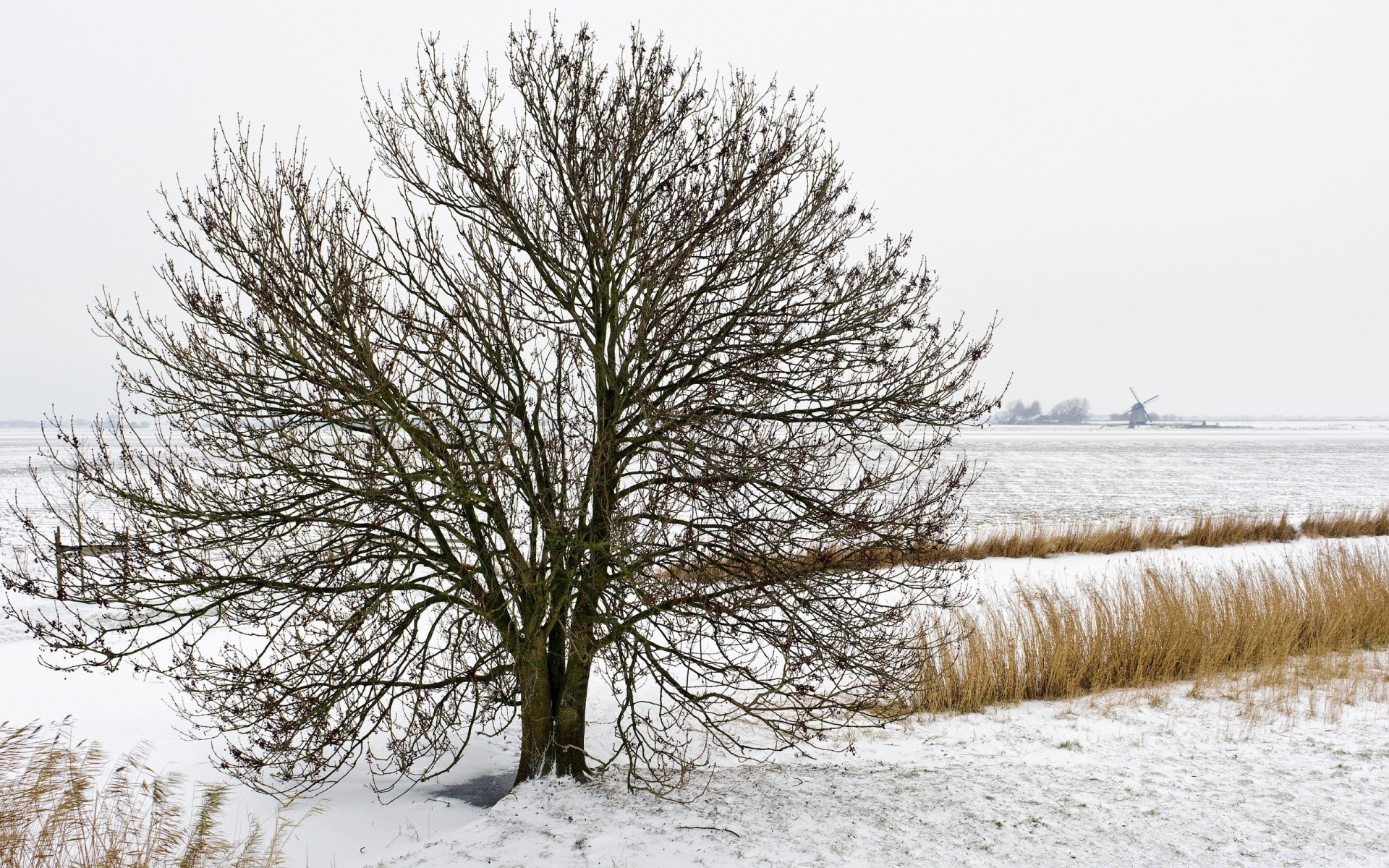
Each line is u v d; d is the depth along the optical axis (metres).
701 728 10.47
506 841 6.26
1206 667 11.78
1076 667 11.57
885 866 5.69
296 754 7.27
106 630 6.55
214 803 6.21
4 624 14.04
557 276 7.64
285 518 6.66
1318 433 186.12
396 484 6.62
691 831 6.39
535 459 7.34
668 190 7.45
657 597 7.24
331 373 6.64
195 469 6.60
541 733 7.79
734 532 6.99
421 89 7.49
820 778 7.94
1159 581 13.31
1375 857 5.60
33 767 6.02
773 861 5.78
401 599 8.14
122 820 6.08
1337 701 9.96
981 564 19.16
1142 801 6.89
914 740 9.59
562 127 7.36
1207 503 34.81
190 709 9.83
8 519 26.14
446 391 7.05
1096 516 29.58
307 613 7.20
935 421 7.34
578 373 7.59
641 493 7.54
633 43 7.32
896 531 7.06
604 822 6.62
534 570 7.12
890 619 7.39
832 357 7.41
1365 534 24.39
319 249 6.61
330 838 6.90
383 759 9.18
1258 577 15.30
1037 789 7.34
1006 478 48.28
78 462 6.28
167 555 6.57
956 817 6.63
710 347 7.33
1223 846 5.89
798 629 6.99
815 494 7.25
